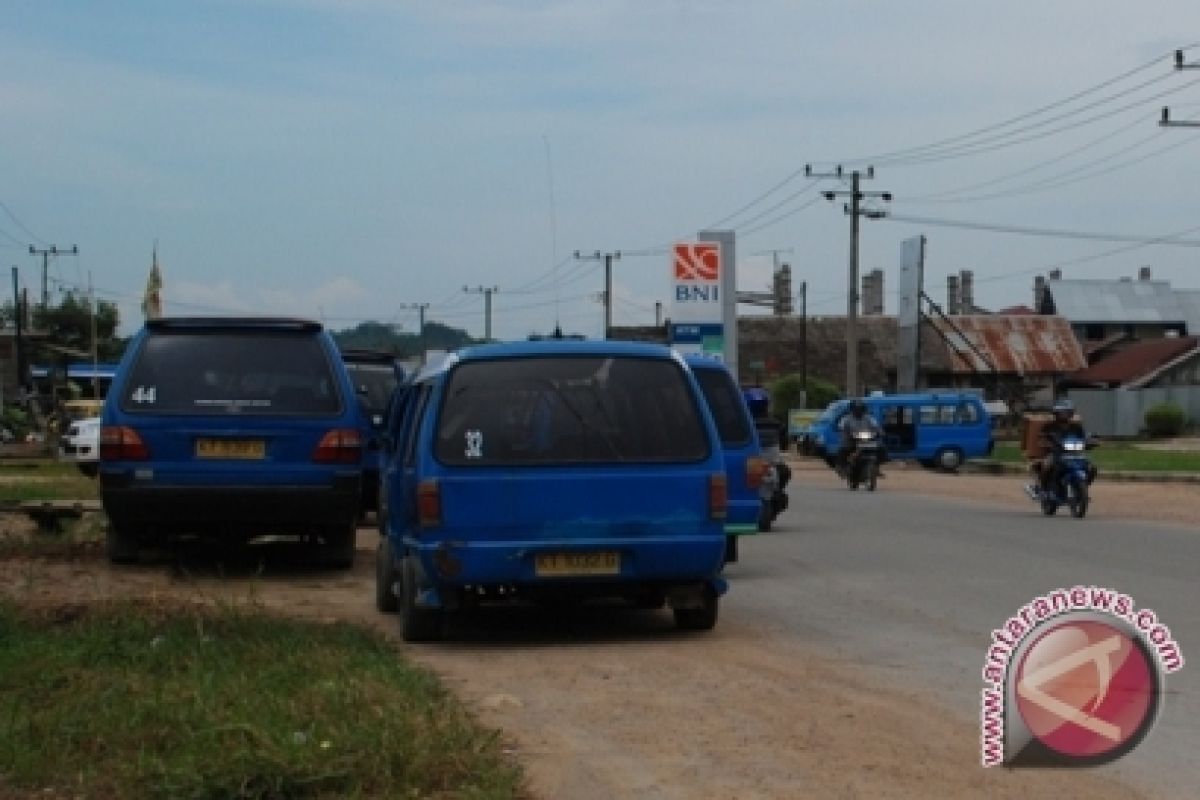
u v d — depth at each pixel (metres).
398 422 11.04
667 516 9.43
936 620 10.78
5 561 13.86
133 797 5.96
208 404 12.54
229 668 8.03
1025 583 12.89
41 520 16.02
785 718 7.50
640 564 9.45
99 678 7.83
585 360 9.59
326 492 12.62
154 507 12.47
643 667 8.91
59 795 6.03
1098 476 31.16
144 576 13.06
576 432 9.42
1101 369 73.56
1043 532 18.09
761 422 17.19
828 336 81.06
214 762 6.13
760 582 13.07
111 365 67.50
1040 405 67.31
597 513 9.35
